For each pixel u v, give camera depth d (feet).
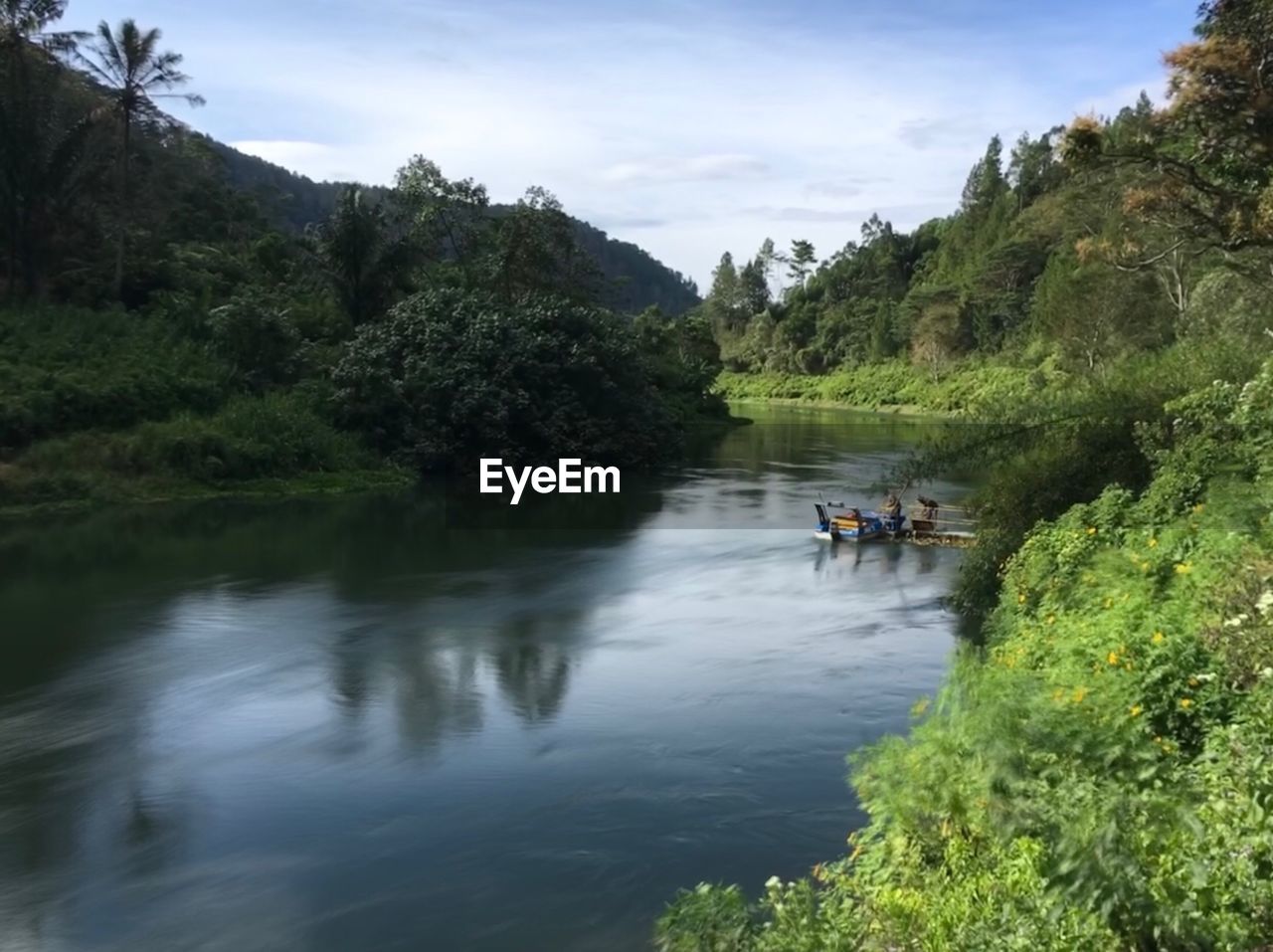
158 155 170.91
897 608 53.52
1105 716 19.77
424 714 37.29
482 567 64.69
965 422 52.90
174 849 27.40
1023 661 26.86
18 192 114.52
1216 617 22.43
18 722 37.11
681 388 202.18
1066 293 161.99
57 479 83.87
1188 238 55.16
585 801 29.40
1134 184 61.00
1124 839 13.51
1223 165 50.83
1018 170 321.93
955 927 14.10
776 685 39.86
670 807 28.78
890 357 296.10
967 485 103.50
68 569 62.80
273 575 61.72
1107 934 12.04
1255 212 46.75
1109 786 16.92
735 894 17.90
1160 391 46.75
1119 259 62.34
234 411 98.37
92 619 51.34
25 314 106.11
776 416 231.71
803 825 27.40
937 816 17.48
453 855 26.53
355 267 128.77
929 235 366.02
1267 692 18.56
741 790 29.73
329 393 108.47
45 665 43.86
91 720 37.24
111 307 117.50
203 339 113.09
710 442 159.12
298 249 146.51
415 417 109.60
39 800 30.58
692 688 39.65
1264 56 46.62
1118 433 46.68
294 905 24.36
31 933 23.50
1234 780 16.08
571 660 44.09
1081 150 50.31
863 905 16.08
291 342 113.80
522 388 113.39
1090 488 46.55
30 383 90.68
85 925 23.82
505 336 115.24
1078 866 12.73
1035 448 49.16
